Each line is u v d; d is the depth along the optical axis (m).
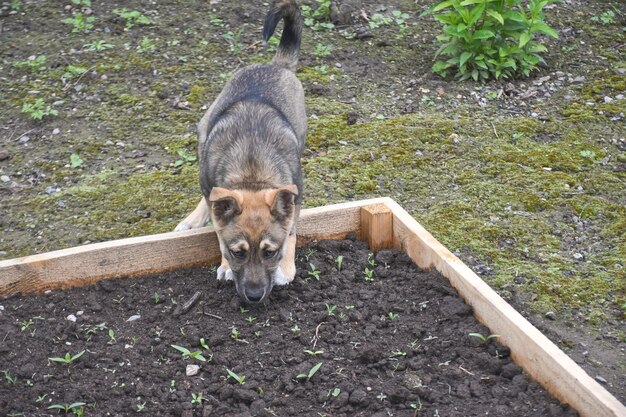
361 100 3.35
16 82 3.44
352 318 2.36
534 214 2.83
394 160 3.05
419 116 3.26
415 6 3.96
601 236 2.74
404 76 3.48
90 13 3.85
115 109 3.31
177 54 3.59
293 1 2.85
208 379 2.22
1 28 3.73
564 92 3.38
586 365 2.35
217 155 2.50
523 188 2.93
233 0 3.98
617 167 3.01
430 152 3.09
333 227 2.59
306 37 3.68
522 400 2.15
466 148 3.10
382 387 2.19
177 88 3.40
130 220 2.83
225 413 2.15
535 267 2.63
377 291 2.44
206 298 2.43
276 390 2.19
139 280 2.48
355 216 2.59
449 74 3.48
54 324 2.35
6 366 2.24
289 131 2.57
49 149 3.13
